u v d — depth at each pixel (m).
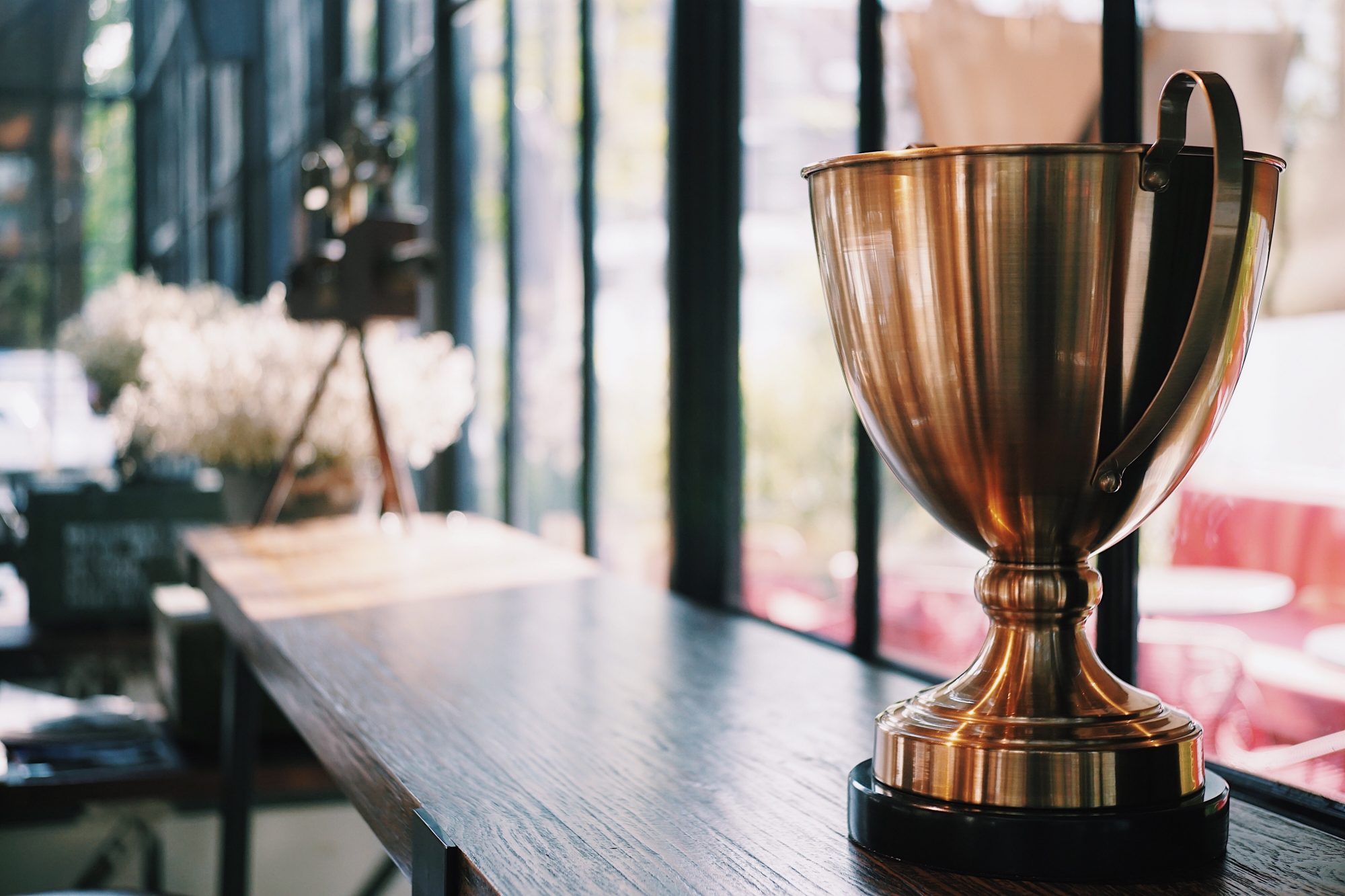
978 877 0.67
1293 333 1.02
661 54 2.36
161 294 4.25
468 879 0.72
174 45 7.14
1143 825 0.66
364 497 2.76
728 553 2.13
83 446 5.93
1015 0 1.35
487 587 1.79
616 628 1.49
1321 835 0.75
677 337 2.15
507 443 3.43
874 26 1.62
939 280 0.65
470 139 3.67
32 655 3.32
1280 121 1.03
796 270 1.88
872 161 0.66
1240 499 1.07
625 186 2.56
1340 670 0.96
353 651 1.35
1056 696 0.70
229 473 2.70
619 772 0.90
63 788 2.32
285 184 5.60
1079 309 0.63
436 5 3.77
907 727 0.72
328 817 2.93
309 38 5.20
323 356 2.70
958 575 1.50
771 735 1.01
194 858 2.95
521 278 3.29
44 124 7.46
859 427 1.67
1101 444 0.66
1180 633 1.12
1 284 7.39
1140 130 1.16
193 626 2.55
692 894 0.66
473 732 1.02
